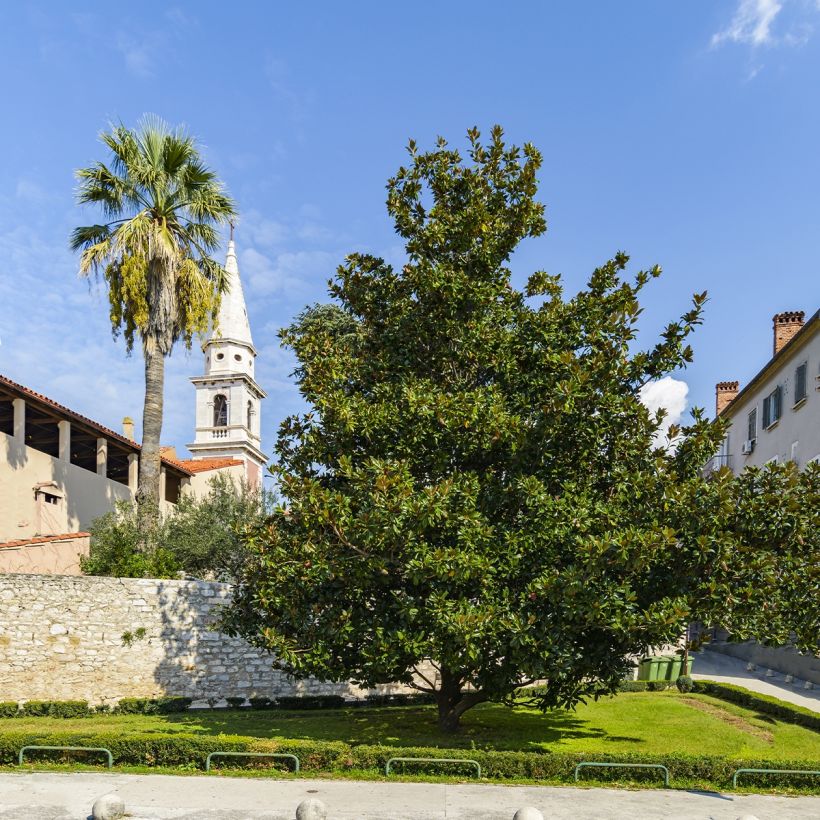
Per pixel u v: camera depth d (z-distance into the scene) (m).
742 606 15.13
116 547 24.16
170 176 27.61
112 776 13.54
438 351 18.41
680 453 17.09
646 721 19.98
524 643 14.65
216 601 23.86
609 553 14.72
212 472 42.59
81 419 30.81
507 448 16.69
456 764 14.10
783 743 17.69
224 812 11.34
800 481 16.47
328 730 18.47
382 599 16.77
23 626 21.36
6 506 26.75
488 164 19.17
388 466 15.28
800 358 29.77
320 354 18.69
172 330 27.11
